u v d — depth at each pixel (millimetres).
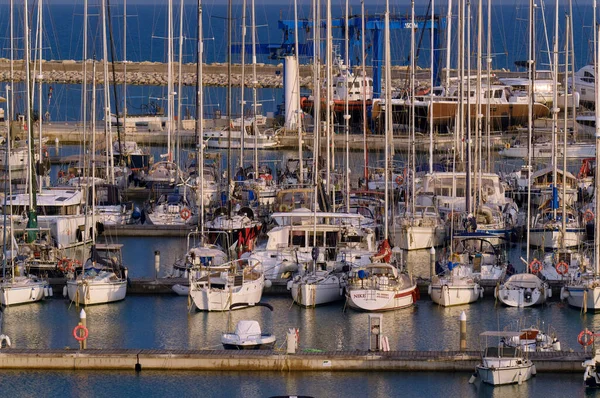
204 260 94562
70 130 175875
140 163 145875
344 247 97000
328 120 115688
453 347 78938
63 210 110875
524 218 116250
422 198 118625
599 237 90562
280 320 85312
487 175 121250
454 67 182750
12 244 91938
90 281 88688
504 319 85812
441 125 171375
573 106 153125
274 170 148250
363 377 73688
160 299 91250
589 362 71750
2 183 129875
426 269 100625
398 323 84688
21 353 75000
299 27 182375
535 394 71000
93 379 73750
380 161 152500
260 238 110688
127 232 114562
